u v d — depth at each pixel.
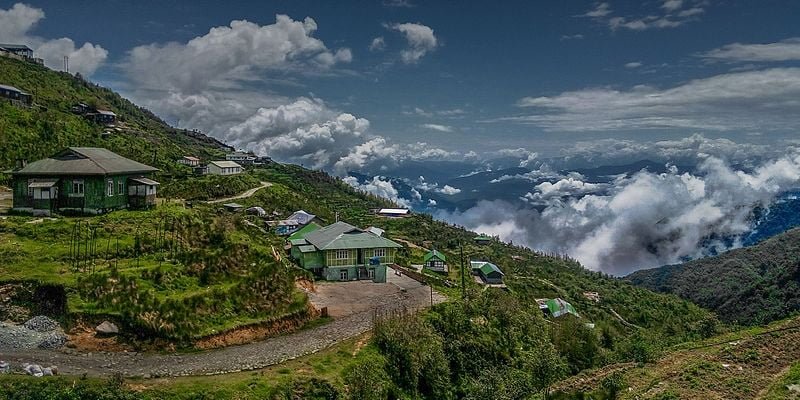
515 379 52.81
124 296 44.25
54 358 38.50
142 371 38.31
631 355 68.75
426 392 49.66
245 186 147.25
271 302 51.50
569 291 150.00
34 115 128.62
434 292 69.62
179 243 58.62
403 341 50.06
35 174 63.69
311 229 92.25
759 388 51.91
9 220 57.97
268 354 44.34
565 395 52.25
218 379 38.22
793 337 65.38
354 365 44.75
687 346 68.12
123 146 143.38
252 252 57.97
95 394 33.56
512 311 68.50
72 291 43.88
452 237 182.75
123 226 60.03
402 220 189.50
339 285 71.25
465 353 56.91
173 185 128.38
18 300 43.69
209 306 46.97
